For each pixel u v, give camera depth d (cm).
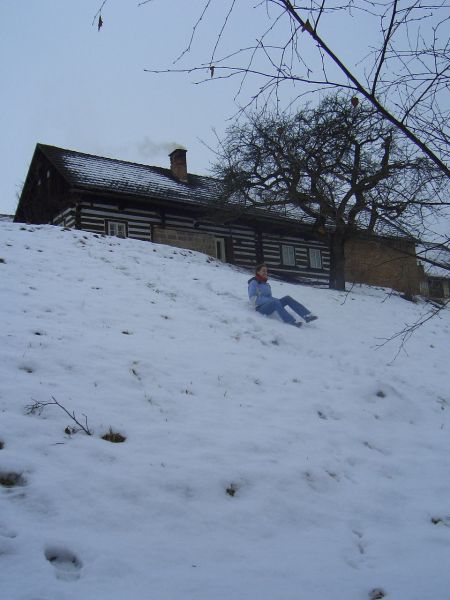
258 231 2258
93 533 329
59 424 446
